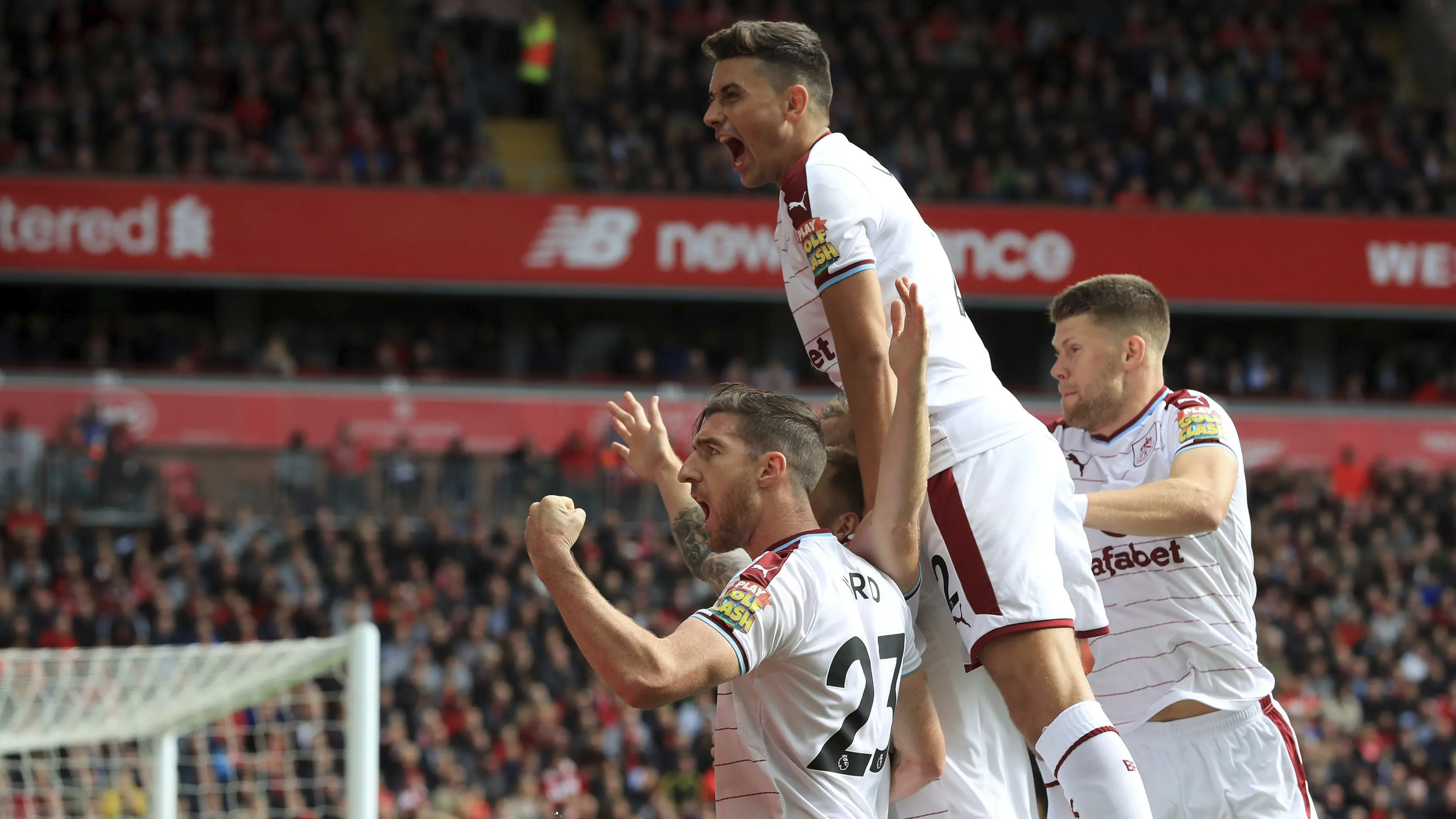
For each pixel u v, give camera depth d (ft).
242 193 59.72
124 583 44.09
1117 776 8.68
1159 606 11.14
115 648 36.70
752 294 62.23
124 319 64.13
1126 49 71.87
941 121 66.59
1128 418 11.22
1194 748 11.12
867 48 69.51
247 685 19.36
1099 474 11.29
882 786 8.87
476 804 37.50
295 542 45.47
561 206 61.77
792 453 8.75
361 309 67.05
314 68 65.16
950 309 9.71
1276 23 76.07
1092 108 69.15
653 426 11.19
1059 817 10.41
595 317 68.59
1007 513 9.20
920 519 9.21
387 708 40.19
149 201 58.80
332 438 55.98
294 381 56.08
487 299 67.72
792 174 9.51
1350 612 49.42
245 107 62.69
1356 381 64.85
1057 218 63.00
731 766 8.57
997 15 74.90
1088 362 11.14
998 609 9.08
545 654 42.91
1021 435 9.45
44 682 18.56
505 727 39.60
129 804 29.04
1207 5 75.56
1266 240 64.23
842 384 9.43
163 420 54.60
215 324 65.87
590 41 74.79
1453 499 55.98
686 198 62.34
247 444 55.16
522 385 58.03
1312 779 41.47
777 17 71.51
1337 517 54.95
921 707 9.25
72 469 48.37
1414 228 65.36
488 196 61.52
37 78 61.72
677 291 62.03
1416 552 52.75
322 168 60.90
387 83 65.41
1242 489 11.11
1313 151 69.10
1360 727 45.01
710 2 72.08
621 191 62.28
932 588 9.71
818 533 8.71
